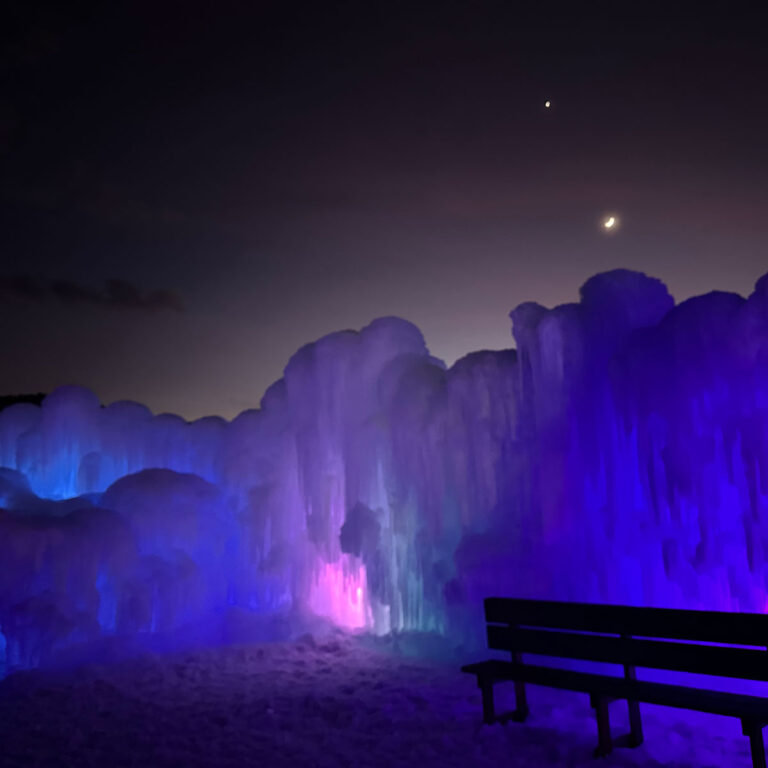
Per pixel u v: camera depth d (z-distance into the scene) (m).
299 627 8.39
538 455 6.69
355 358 8.55
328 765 4.41
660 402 5.60
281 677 6.56
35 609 7.26
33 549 7.52
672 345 5.55
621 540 6.00
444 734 4.79
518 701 4.97
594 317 6.29
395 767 4.32
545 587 6.46
